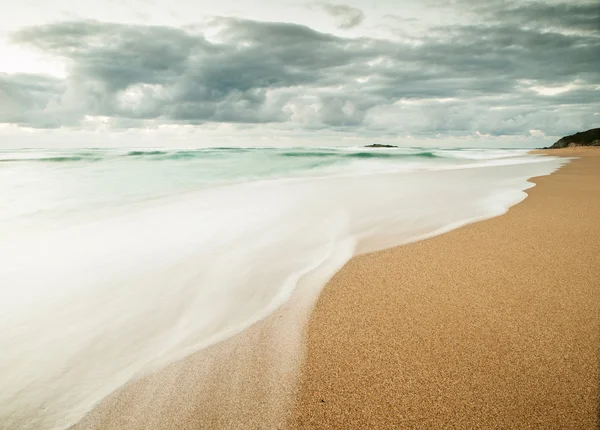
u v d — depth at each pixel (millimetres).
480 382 2365
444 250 4840
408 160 27078
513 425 2035
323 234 5762
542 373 2430
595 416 2076
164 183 12148
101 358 2797
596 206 7379
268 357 2709
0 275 4309
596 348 2668
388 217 6785
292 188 10781
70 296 3793
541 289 3621
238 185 11602
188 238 5648
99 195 9609
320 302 3488
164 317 3371
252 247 5188
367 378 2434
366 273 4137
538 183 11414
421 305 3367
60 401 2371
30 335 3109
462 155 38875
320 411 2170
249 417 2146
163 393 2387
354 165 21234
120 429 2113
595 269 4078
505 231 5645
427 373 2459
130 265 4594
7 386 2514
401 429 2027
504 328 2959
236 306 3520
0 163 17234
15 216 7156
